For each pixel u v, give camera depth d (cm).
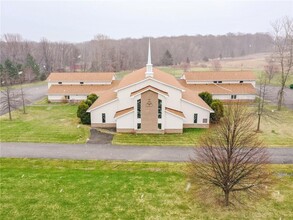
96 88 6862
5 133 4488
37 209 2553
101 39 15450
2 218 2431
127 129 4512
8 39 16150
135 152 3759
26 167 3375
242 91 6469
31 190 2853
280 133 4444
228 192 2509
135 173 3206
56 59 14012
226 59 18962
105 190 2848
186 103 4694
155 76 4806
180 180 3034
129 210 2533
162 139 4231
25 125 4925
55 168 3350
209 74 6888
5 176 3139
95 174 3189
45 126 4859
